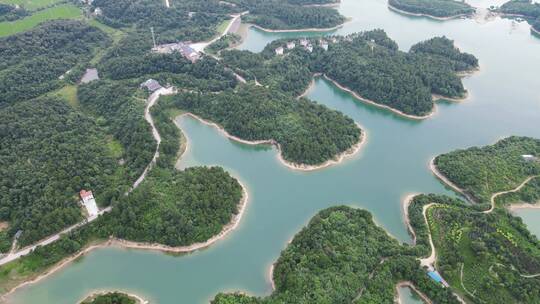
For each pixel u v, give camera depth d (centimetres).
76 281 16088
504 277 14900
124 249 17250
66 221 17212
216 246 17500
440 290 14912
